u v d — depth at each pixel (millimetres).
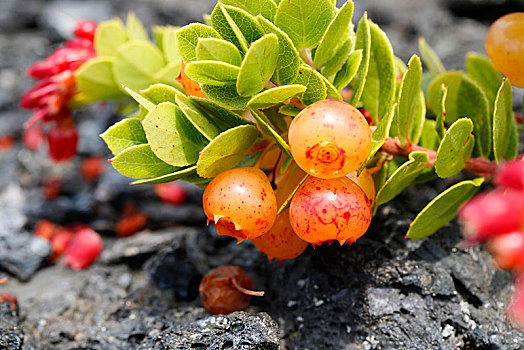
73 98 236
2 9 353
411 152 193
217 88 182
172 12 328
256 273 223
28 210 253
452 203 194
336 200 178
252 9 185
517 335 198
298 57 179
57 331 213
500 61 192
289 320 209
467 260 206
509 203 157
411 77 187
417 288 201
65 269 238
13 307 214
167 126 183
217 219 179
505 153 204
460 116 207
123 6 338
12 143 293
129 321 213
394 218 210
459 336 199
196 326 197
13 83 314
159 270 220
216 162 184
